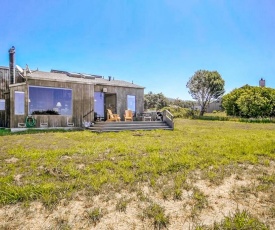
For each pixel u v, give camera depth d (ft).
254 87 97.71
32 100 40.75
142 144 25.49
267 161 18.03
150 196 11.98
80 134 35.22
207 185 13.55
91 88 47.52
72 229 9.20
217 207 10.98
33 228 9.24
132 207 10.89
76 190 12.44
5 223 9.56
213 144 25.89
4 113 50.34
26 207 10.75
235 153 21.09
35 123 40.47
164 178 14.40
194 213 10.37
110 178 14.03
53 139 29.45
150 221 9.77
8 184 12.75
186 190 12.82
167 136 34.37
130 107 57.16
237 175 15.03
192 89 122.93
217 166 16.78
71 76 52.60
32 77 40.01
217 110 144.46
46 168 15.80
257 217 10.05
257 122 86.58
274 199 11.73
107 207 10.85
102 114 56.44
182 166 16.92
